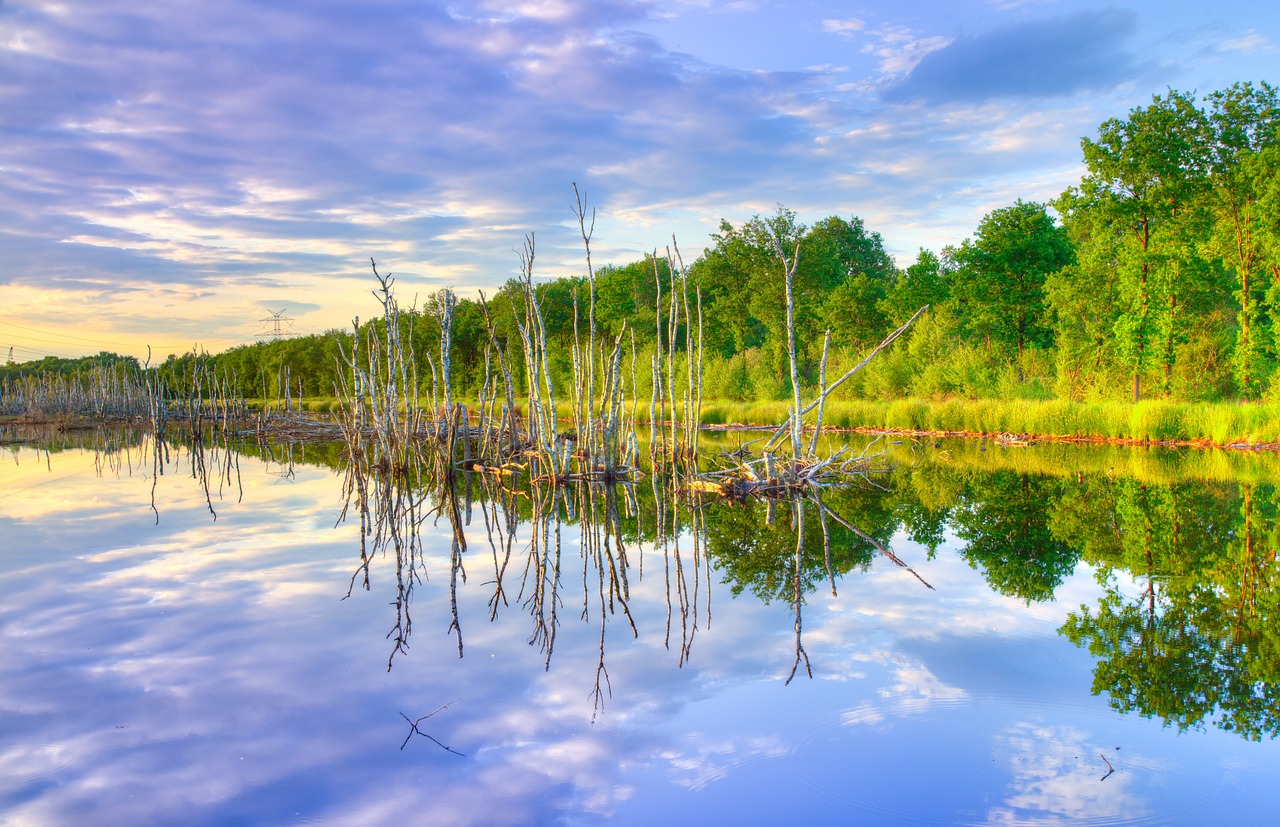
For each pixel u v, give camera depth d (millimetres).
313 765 5262
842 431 34938
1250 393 31859
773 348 53312
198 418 36938
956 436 31594
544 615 8680
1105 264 36219
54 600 9148
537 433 23484
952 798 4816
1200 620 8258
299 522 14766
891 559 11289
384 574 10602
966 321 49000
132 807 4750
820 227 78562
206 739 5641
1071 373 36094
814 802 4766
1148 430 27188
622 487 19531
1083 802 4730
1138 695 6332
